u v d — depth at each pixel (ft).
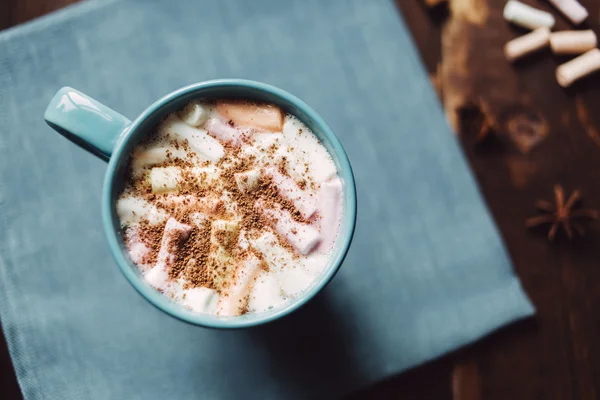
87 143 1.15
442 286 1.42
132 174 1.17
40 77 1.41
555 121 1.53
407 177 1.44
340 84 1.45
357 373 1.39
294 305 1.12
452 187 1.44
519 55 1.52
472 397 1.44
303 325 1.40
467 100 1.53
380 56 1.46
